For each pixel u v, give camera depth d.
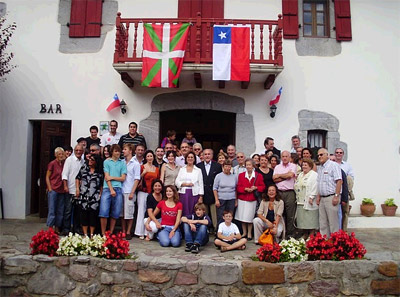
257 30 7.39
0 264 4.45
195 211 5.22
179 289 4.28
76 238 4.62
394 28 7.47
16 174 7.36
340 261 4.35
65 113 7.38
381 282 4.33
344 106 7.38
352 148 7.33
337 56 7.42
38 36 7.47
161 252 4.88
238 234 5.16
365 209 6.95
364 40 7.45
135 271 4.34
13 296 4.42
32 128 7.60
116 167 5.53
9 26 6.92
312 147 7.37
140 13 7.45
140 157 5.96
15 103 7.41
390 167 7.32
